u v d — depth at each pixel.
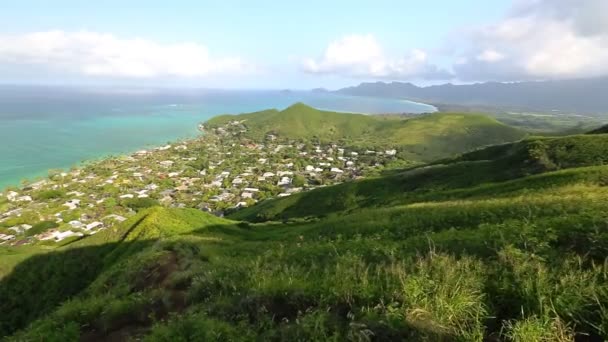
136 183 136.25
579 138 52.78
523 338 5.66
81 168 151.38
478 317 6.45
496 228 12.28
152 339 8.10
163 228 43.22
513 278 7.47
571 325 5.95
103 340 10.25
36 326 12.23
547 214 14.63
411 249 11.34
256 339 7.30
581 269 7.34
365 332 6.42
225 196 129.75
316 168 180.75
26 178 133.12
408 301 6.99
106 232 45.88
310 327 7.05
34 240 81.62
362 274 8.75
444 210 20.80
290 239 24.58
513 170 53.47
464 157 82.00
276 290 8.77
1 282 37.59
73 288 37.00
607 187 22.14
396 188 66.19
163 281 14.68
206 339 7.54
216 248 22.06
